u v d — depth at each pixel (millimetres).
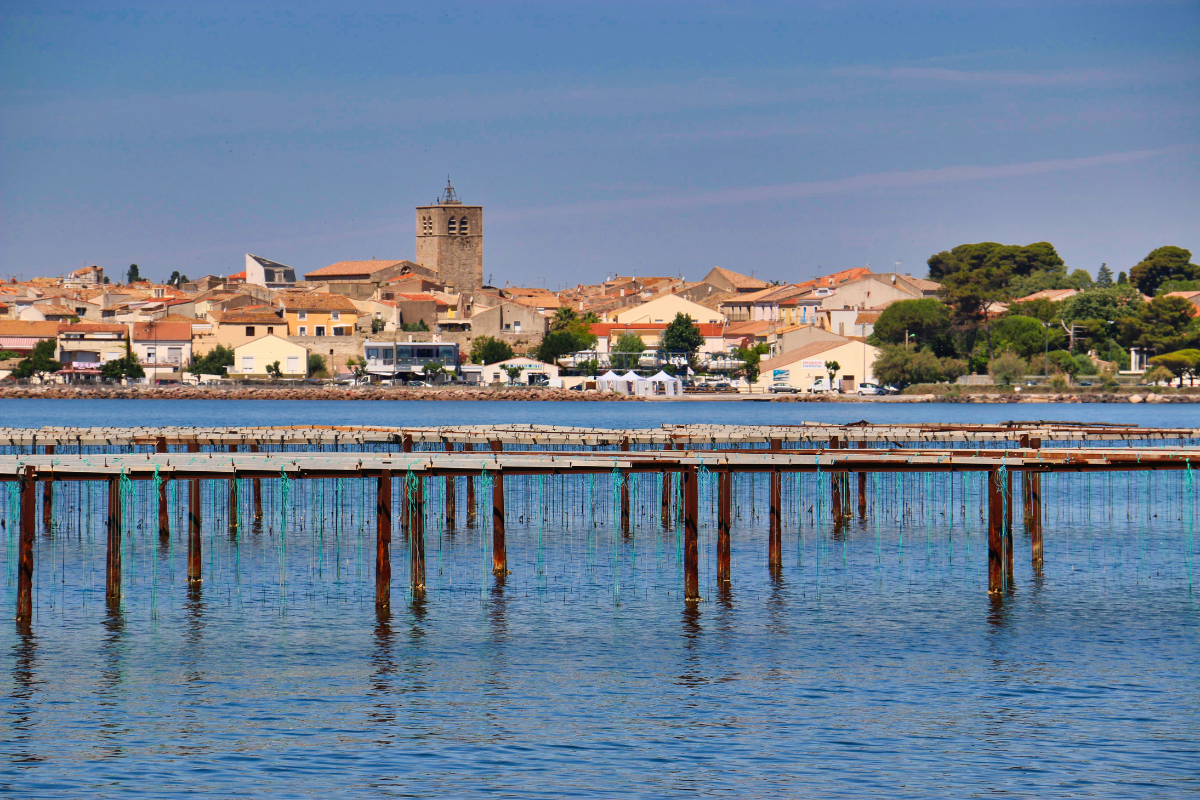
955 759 53156
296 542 103062
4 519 116000
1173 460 82125
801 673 64625
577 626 73938
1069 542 105812
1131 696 61094
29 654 66562
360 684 62500
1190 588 85562
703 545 103125
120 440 108875
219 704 59250
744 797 49469
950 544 104188
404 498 109312
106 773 51250
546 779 51062
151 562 92938
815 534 110000
